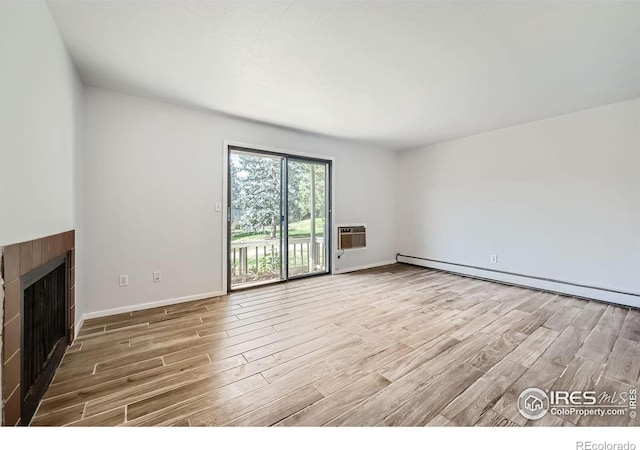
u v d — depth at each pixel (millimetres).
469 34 1844
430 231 4992
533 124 3660
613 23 1722
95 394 1521
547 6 1580
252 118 3473
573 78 2465
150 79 2467
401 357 1946
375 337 2260
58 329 1868
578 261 3314
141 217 2852
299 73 2371
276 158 3982
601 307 2957
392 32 1821
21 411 1228
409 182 5328
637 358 1913
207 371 1758
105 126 2652
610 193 3072
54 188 1687
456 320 2617
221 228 3381
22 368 1239
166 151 2988
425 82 2543
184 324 2502
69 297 2055
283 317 2684
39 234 1442
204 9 1606
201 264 3242
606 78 2461
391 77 2443
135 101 2803
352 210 4848
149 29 1787
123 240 2760
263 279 3895
